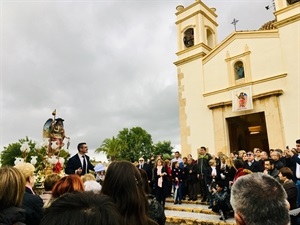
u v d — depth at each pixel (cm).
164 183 1031
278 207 132
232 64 1555
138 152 5325
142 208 200
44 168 973
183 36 1855
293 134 1270
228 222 772
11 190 220
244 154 994
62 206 82
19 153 4553
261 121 1770
